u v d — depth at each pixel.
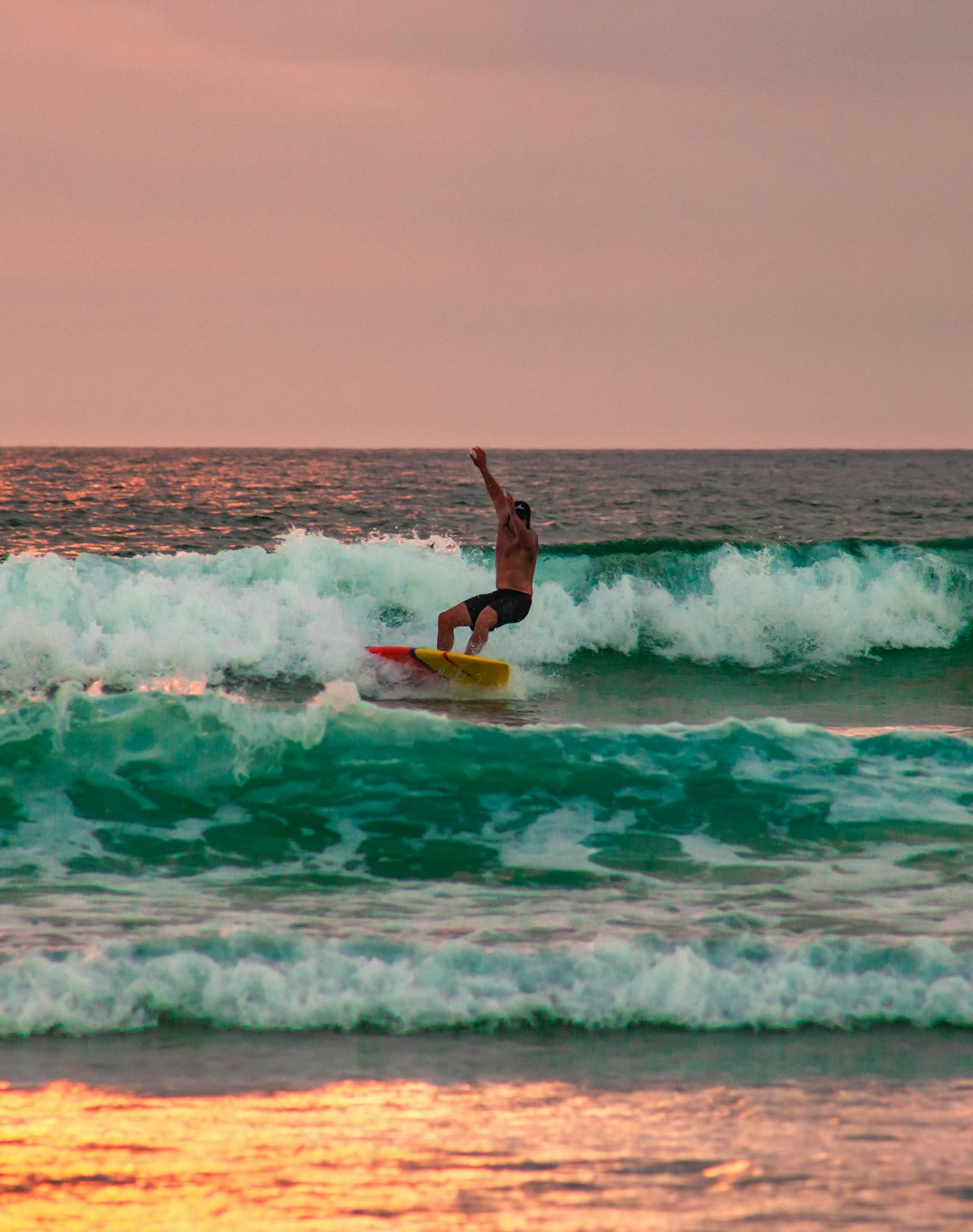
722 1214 3.52
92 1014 4.83
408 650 12.19
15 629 12.51
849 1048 4.73
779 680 13.60
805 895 6.17
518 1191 3.64
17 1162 3.78
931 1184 3.71
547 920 5.77
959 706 12.21
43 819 6.95
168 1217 3.49
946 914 5.90
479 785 7.46
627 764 7.77
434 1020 4.89
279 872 6.48
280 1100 4.24
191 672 12.59
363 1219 3.49
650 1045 4.73
